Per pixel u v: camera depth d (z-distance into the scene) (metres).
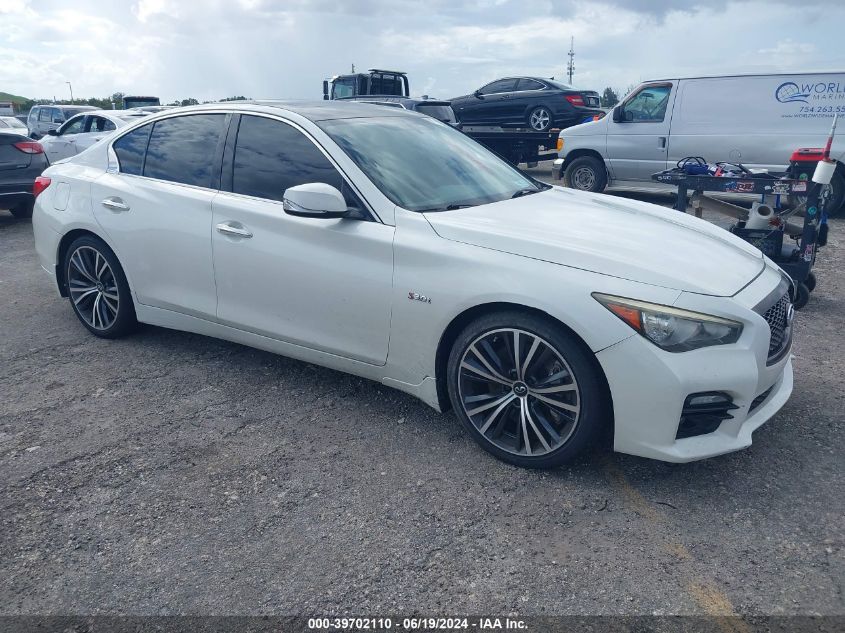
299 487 3.07
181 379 4.21
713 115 9.77
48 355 4.63
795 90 9.12
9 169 9.55
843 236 8.21
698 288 2.84
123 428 3.63
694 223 3.79
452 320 3.16
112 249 4.51
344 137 3.74
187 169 4.19
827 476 3.05
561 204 3.83
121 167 4.54
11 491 3.07
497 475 3.13
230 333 4.07
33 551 2.68
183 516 2.88
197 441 3.49
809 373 4.16
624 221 3.56
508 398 3.13
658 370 2.75
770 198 5.75
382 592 2.43
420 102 14.02
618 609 2.32
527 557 2.59
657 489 2.99
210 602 2.40
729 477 3.07
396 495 2.99
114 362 4.48
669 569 2.51
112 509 2.94
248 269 3.82
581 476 3.10
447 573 2.51
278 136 3.88
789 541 2.64
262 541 2.71
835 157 8.94
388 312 3.35
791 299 3.44
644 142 10.38
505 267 3.02
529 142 15.23
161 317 4.41
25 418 3.75
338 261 3.47
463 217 3.36
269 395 3.98
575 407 2.95
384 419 3.68
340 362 3.65
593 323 2.80
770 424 3.52
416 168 3.76
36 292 6.18
